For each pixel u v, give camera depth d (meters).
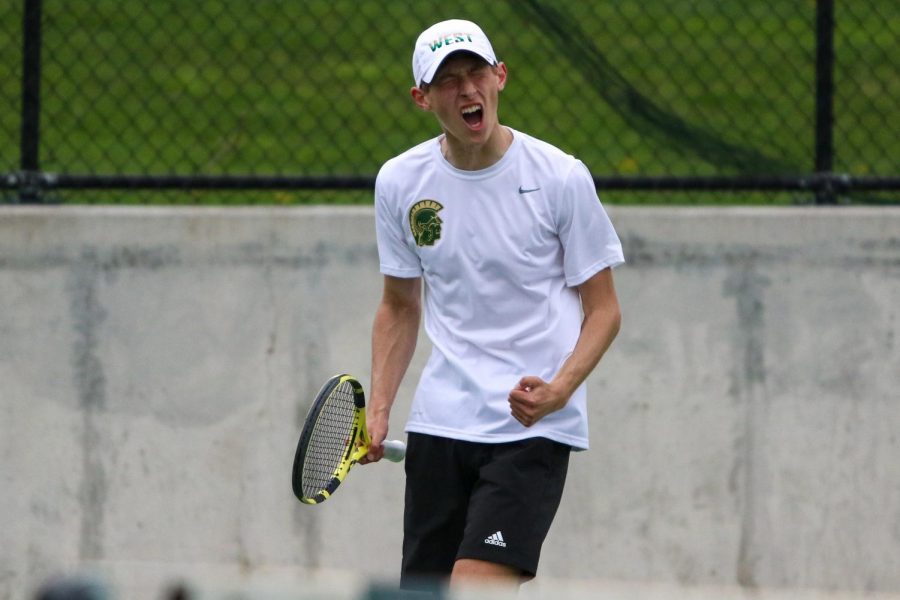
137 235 18.39
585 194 13.95
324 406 13.85
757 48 29.84
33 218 18.34
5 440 18.59
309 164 26.34
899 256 18.14
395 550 18.58
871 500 18.34
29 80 19.25
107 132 27.34
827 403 18.28
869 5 22.92
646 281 18.23
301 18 29.88
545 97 28.56
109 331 18.47
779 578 18.41
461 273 14.11
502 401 14.07
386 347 15.08
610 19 29.78
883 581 18.39
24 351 18.52
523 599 9.06
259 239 18.34
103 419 18.53
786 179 19.19
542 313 14.12
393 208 14.35
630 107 20.88
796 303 18.20
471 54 13.48
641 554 18.42
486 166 13.96
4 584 18.64
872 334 18.22
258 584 7.70
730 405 18.30
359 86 28.75
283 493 18.55
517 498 13.91
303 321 18.36
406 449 14.92
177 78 28.80
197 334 18.44
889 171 25.73
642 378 18.31
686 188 19.19
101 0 28.91
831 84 19.27
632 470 18.38
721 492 18.36
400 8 30.34
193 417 18.52
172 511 18.59
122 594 8.04
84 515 18.62
